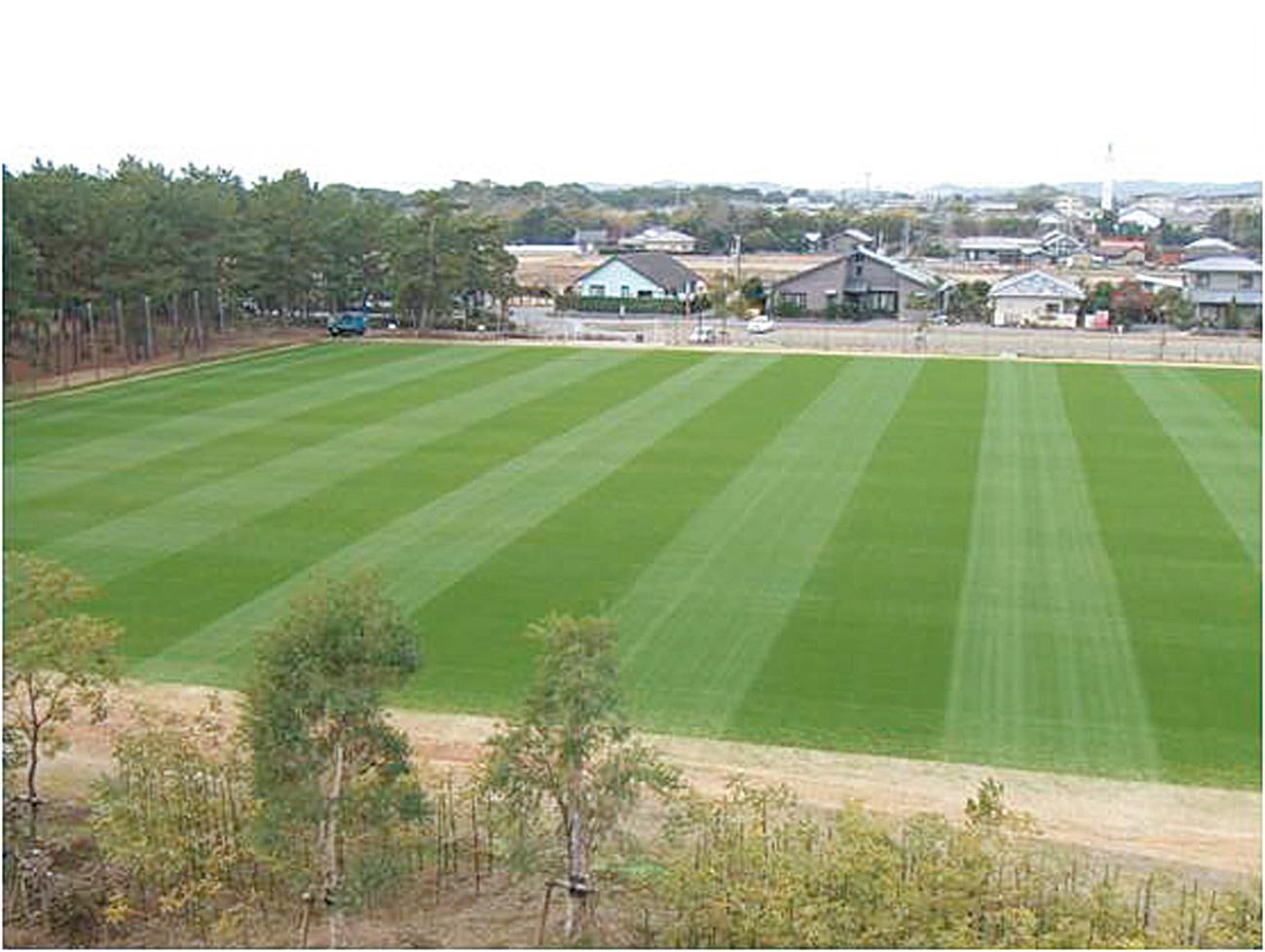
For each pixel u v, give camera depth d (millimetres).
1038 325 97062
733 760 22578
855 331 88062
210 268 69500
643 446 45031
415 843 19172
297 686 16750
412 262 80438
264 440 45969
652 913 18016
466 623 28484
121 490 39000
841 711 24438
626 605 29500
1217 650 27062
